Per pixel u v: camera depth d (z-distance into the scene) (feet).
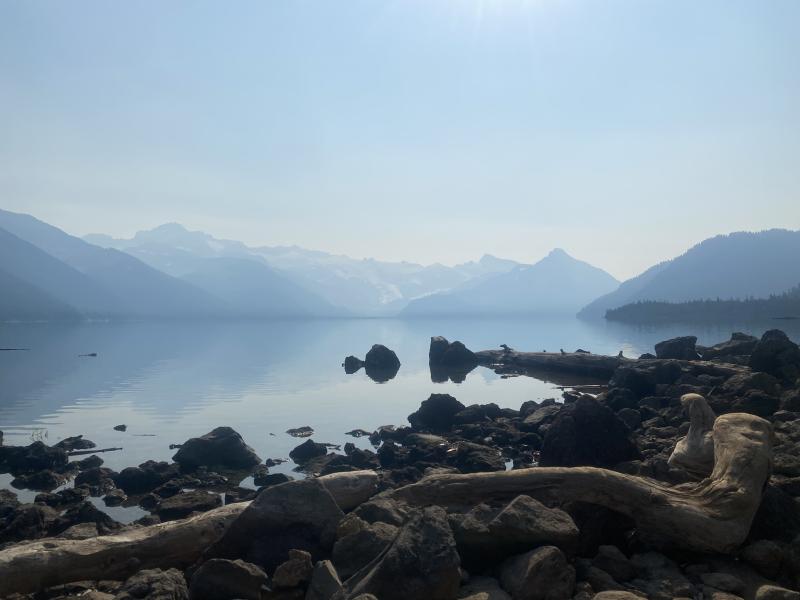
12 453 67.72
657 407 80.33
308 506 31.71
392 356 172.55
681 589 26.86
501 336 378.94
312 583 27.66
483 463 59.00
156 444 75.36
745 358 112.47
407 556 25.80
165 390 121.60
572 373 152.76
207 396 114.01
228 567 27.81
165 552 32.14
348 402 107.96
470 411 83.46
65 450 69.92
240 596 27.45
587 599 26.05
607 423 47.19
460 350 183.73
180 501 51.11
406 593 25.20
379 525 31.58
